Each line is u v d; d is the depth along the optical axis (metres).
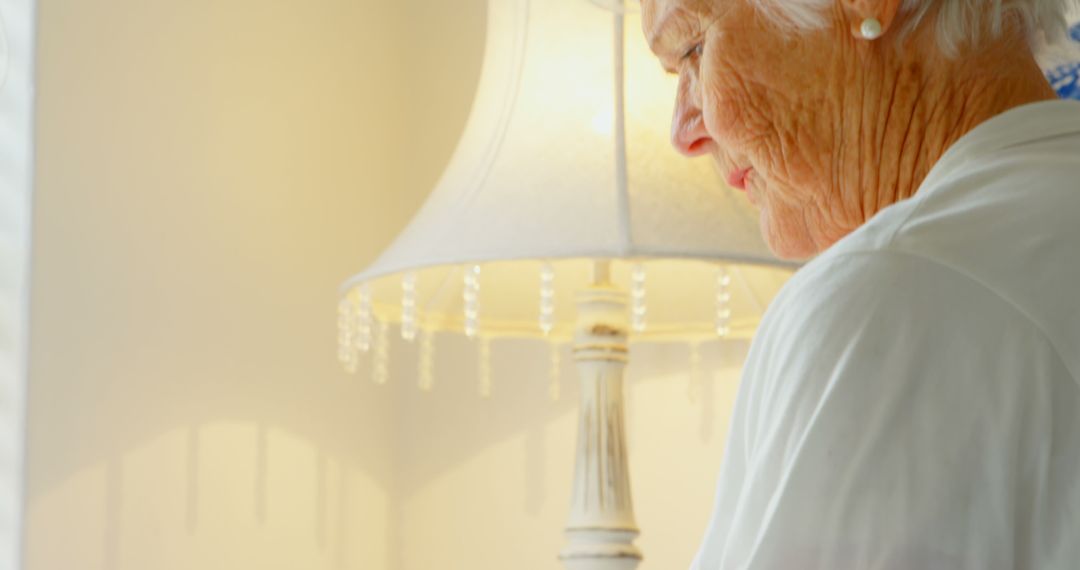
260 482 2.10
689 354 2.13
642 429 2.14
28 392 1.81
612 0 1.39
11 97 1.88
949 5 0.84
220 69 2.11
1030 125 0.79
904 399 0.66
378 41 2.39
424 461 2.32
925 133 0.86
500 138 1.63
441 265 1.54
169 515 1.96
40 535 1.81
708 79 0.93
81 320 1.88
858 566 0.65
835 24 0.88
